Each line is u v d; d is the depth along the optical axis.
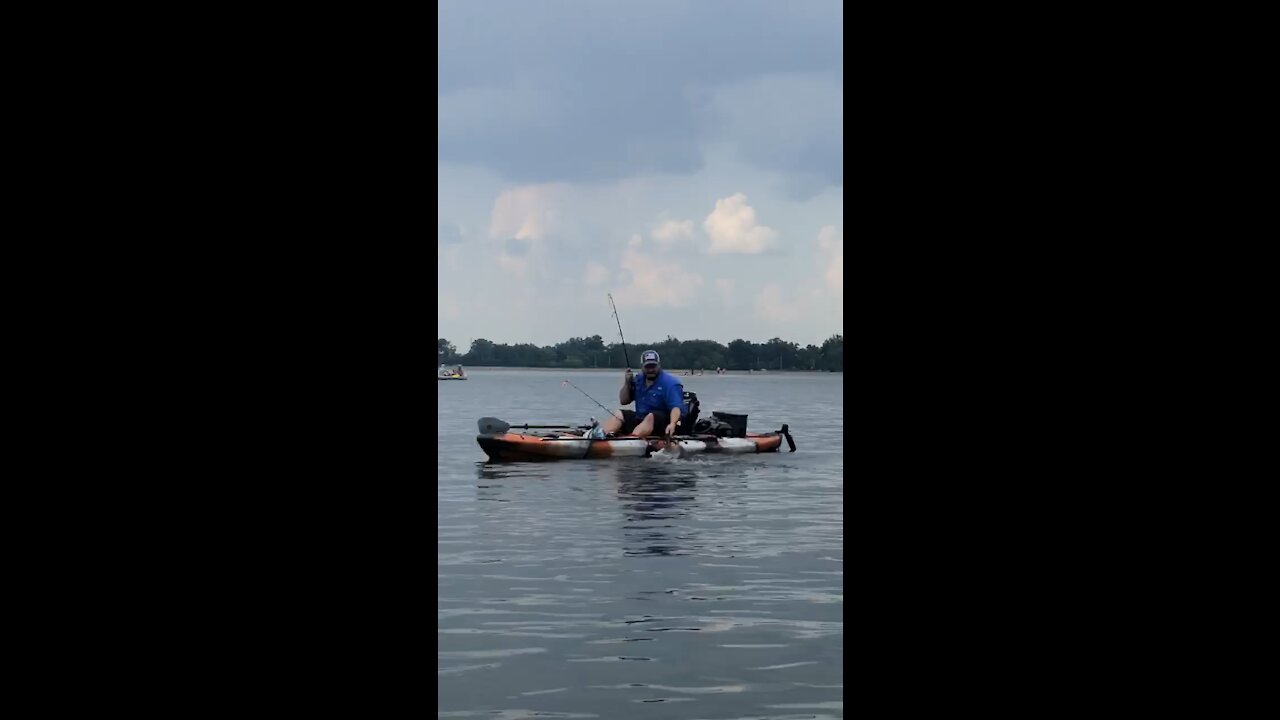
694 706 4.39
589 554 8.05
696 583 6.95
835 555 7.99
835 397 54.38
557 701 4.45
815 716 4.24
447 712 4.32
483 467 14.42
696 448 15.28
